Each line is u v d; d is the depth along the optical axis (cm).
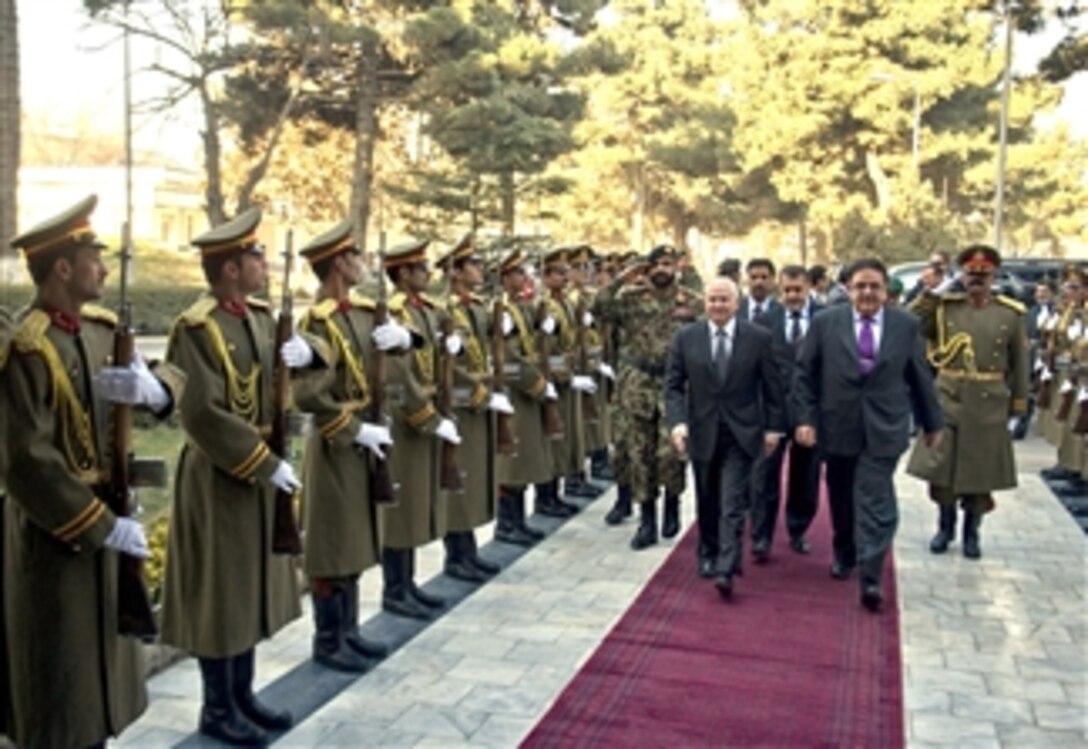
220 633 405
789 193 3384
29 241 339
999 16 2458
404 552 559
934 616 580
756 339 605
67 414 340
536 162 2355
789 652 521
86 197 351
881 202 3186
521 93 2336
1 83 1686
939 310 695
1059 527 791
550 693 464
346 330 481
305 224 3159
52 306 344
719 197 4025
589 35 2786
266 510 420
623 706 453
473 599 591
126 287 348
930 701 466
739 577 647
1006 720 447
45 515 328
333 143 2842
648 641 531
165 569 421
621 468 755
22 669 342
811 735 429
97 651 349
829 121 3244
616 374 772
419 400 530
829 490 643
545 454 707
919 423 609
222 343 400
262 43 2261
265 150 2533
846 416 593
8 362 328
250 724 416
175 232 3488
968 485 681
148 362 369
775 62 3356
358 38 2133
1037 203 3466
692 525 771
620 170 4253
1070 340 900
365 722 434
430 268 626
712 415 605
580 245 800
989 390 680
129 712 366
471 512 613
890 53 3181
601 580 631
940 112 3234
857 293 598
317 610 489
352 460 478
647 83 3975
